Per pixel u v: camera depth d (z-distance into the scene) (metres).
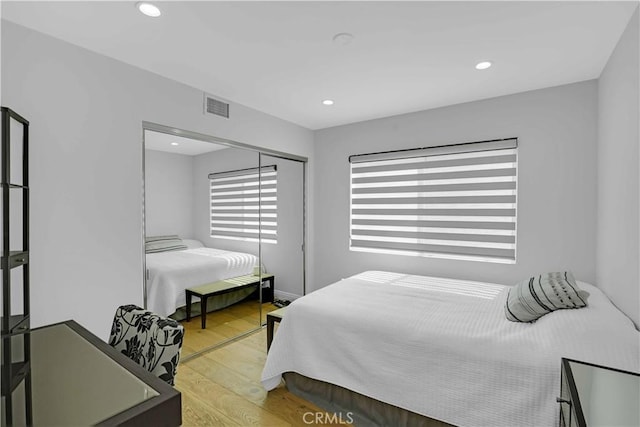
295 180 4.09
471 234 3.29
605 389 1.12
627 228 1.92
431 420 1.81
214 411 2.11
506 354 1.64
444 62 2.41
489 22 1.91
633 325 1.72
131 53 2.29
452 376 1.75
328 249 4.26
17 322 1.67
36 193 2.00
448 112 3.38
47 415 0.90
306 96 3.11
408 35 2.05
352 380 2.04
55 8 1.78
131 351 1.40
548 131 2.88
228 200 3.26
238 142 3.30
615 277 2.14
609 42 2.11
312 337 2.23
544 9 1.78
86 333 1.46
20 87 1.94
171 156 2.76
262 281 3.67
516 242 3.04
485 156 3.20
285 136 3.89
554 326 1.72
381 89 2.93
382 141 3.80
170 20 1.91
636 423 1.00
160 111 2.64
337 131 4.15
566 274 2.21
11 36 1.91
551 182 2.87
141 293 2.52
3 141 1.55
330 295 2.58
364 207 3.97
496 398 1.63
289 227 4.01
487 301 2.42
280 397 2.28
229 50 2.25
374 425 1.97
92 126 2.25
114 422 0.81
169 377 1.22
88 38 2.10
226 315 3.24
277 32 2.03
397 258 3.72
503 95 3.07
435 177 3.48
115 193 2.37
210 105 3.03
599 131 2.59
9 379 1.10
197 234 2.97
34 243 1.99
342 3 1.75
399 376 1.89
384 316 2.10
